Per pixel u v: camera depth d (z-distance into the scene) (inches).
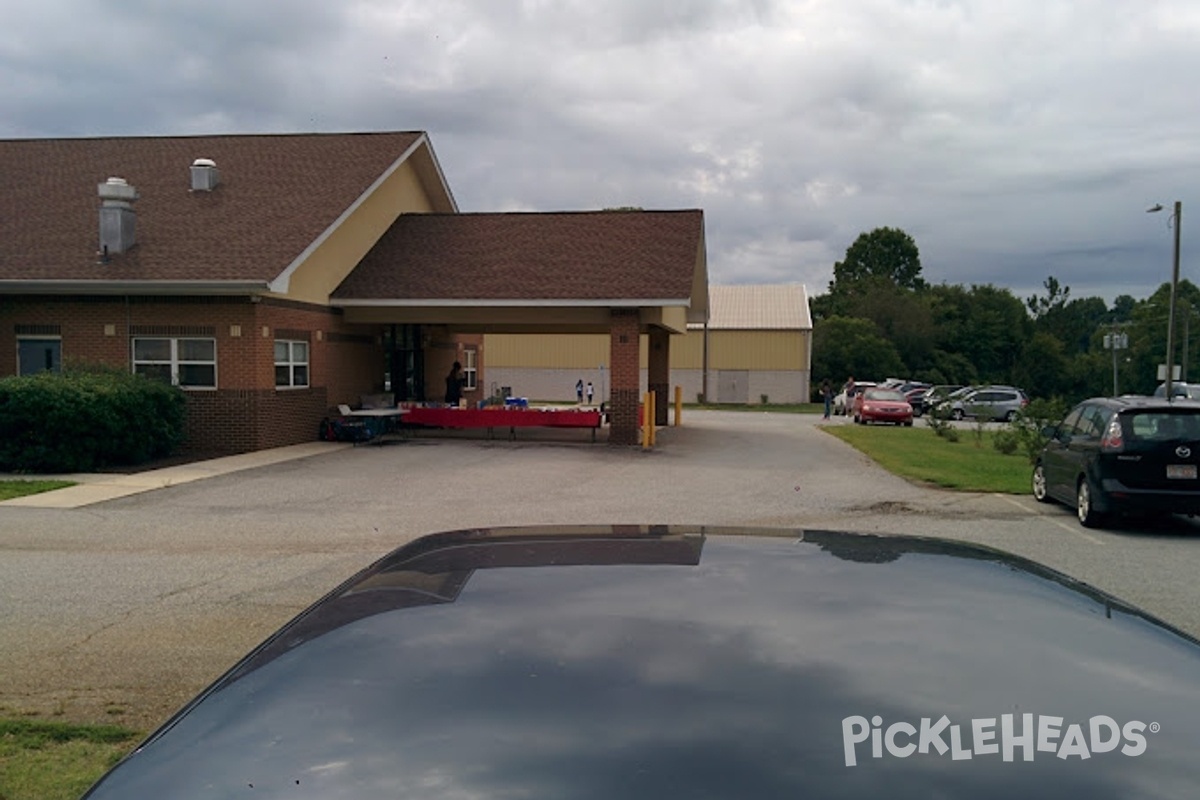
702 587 88.0
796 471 710.5
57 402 624.4
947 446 969.5
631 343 884.0
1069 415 538.0
